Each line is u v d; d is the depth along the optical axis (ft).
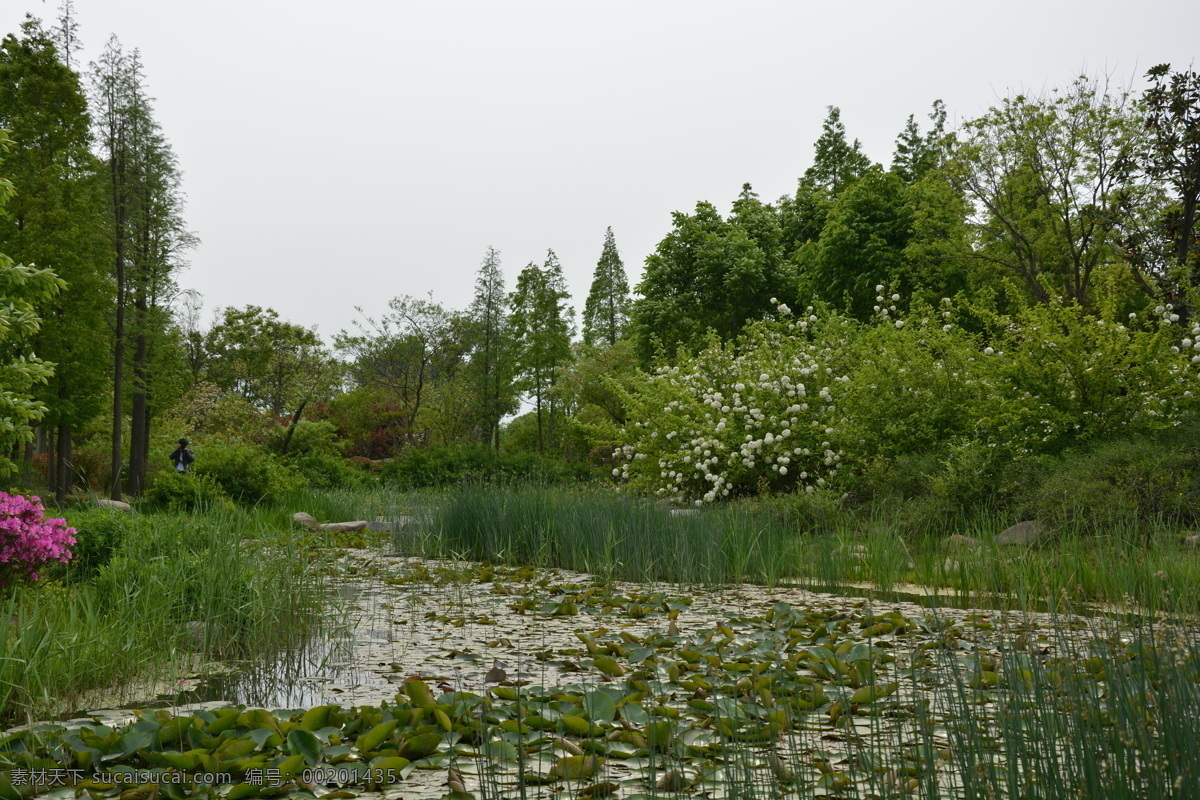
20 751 9.34
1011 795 7.14
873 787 8.04
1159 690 7.98
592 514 31.19
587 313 158.81
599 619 19.81
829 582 25.31
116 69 73.87
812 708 11.58
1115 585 17.17
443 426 114.42
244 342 144.87
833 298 78.38
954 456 34.35
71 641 13.88
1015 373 35.35
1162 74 48.96
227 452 48.57
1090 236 61.41
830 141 109.40
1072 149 60.39
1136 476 28.12
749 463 42.09
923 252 67.62
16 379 31.01
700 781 8.64
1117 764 7.05
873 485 37.22
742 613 20.39
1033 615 18.94
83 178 65.10
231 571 19.84
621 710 11.03
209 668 15.40
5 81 62.39
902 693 12.12
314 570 24.40
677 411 50.37
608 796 8.35
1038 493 29.94
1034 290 62.85
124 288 71.05
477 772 9.09
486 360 118.83
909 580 25.75
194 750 9.15
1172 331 36.04
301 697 13.06
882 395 39.81
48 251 56.49
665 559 27.66
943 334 41.45
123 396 74.69
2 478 50.49
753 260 91.97
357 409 119.14
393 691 13.29
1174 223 49.67
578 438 106.32
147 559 20.34
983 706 9.48
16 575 17.25
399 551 34.83
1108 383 33.45
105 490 67.77
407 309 118.73
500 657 15.64
